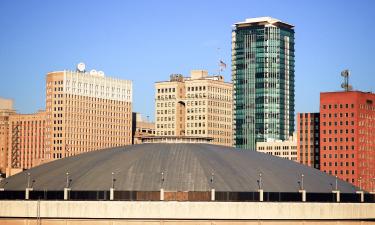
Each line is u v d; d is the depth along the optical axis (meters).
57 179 187.88
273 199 181.00
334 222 184.50
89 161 197.62
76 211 178.00
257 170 192.00
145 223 177.00
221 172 185.62
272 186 184.12
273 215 179.25
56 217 178.62
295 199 183.50
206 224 177.00
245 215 177.88
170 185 179.12
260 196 179.25
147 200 177.00
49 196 181.62
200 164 187.38
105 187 180.00
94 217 177.50
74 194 180.25
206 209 176.62
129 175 183.62
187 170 184.50
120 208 177.00
